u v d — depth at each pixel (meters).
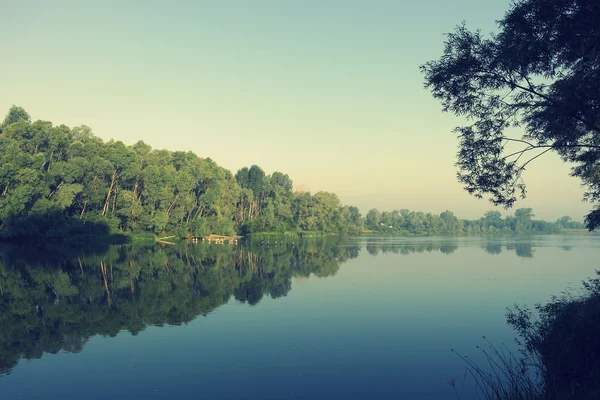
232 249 69.88
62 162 65.56
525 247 82.31
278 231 118.25
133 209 79.69
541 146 13.01
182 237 92.81
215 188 97.25
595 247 81.81
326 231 147.62
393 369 14.69
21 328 19.88
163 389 13.02
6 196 58.53
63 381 13.66
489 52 12.34
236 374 14.29
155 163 86.44
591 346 12.12
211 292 29.36
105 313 22.86
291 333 19.11
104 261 45.72
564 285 32.44
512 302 26.08
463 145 13.47
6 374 14.28
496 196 13.19
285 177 144.62
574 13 11.12
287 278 36.69
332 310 23.86
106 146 76.06
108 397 12.52
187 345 17.33
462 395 12.50
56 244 65.62
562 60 12.40
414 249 75.56
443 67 12.86
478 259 54.59
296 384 13.40
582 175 16.89
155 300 26.34
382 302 26.17
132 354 16.27
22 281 32.22
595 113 11.72
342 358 15.86
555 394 10.55
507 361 15.23
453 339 18.23
